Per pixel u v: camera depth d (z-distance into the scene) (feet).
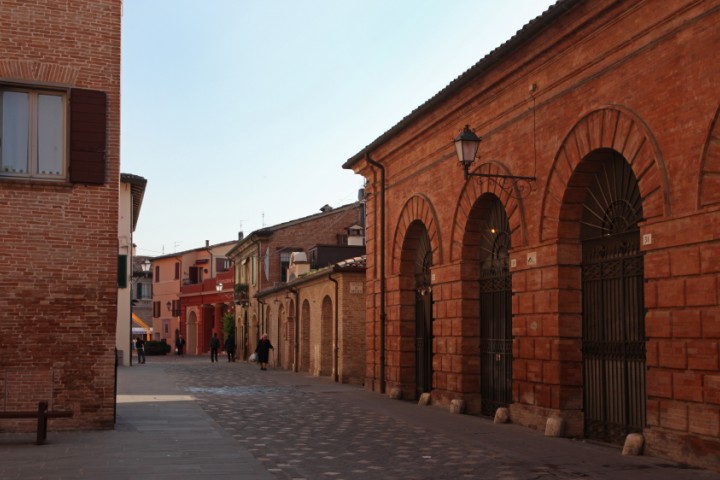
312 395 75.72
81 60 46.98
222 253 244.01
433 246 64.75
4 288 45.14
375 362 79.15
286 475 34.19
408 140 68.74
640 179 39.14
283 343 135.95
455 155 60.54
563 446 42.34
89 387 46.37
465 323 59.26
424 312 70.44
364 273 97.91
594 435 44.91
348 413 59.57
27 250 45.68
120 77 47.83
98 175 46.83
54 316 45.88
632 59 40.11
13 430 45.19
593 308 45.42
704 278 34.78
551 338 46.83
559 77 46.32
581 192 45.93
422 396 65.67
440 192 63.57
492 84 53.26
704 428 34.63
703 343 34.78
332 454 40.19
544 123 48.11
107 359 46.65
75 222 46.55
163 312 259.39
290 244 166.40
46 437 43.11
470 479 33.53
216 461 36.96
